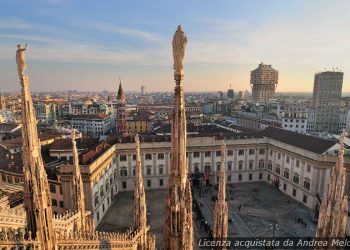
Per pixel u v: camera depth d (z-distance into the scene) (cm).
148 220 6531
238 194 8225
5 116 19788
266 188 8781
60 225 2844
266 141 9256
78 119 18325
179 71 1238
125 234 2881
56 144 9044
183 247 1387
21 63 1407
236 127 12938
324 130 18575
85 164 6081
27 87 1464
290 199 7894
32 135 1512
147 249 3123
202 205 7319
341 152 1408
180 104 1271
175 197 1345
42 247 1623
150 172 8619
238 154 9162
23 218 2544
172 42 1227
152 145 8506
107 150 7406
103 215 6862
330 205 1441
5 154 8138
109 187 7500
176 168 1333
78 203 3250
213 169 9019
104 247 2448
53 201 6250
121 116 13825
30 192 1563
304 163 7500
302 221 6400
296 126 15212
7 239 1627
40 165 1567
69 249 2136
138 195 2936
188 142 8712
